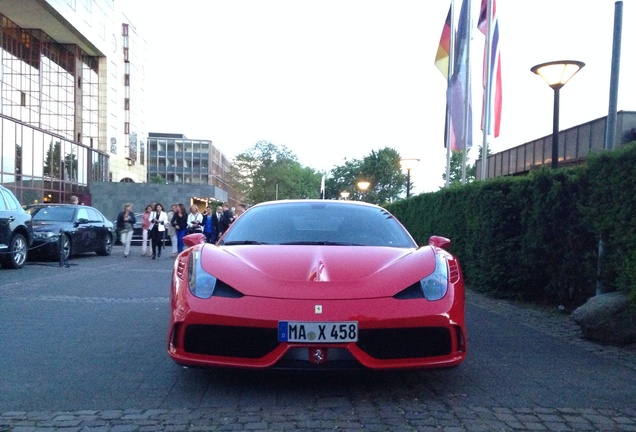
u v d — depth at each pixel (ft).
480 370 14.90
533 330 20.48
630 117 58.44
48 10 114.83
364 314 11.87
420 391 13.08
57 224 48.19
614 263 19.56
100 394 12.75
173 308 12.92
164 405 12.03
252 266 13.30
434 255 14.25
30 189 93.61
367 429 10.71
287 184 269.03
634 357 16.49
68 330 19.62
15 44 121.70
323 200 18.88
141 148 210.38
